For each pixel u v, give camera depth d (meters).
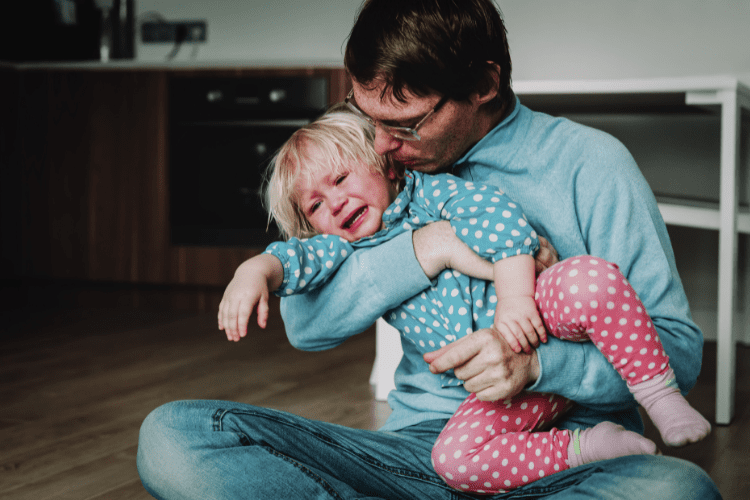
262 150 3.25
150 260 3.37
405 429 0.91
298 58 3.41
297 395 1.88
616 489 0.67
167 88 3.31
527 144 0.91
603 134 0.93
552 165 0.90
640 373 0.74
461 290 0.86
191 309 3.37
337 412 1.72
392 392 0.98
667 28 2.90
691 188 2.88
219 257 3.30
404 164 0.92
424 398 0.90
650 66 2.94
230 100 3.25
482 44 0.83
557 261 0.87
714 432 1.60
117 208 3.40
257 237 3.25
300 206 1.02
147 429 0.77
